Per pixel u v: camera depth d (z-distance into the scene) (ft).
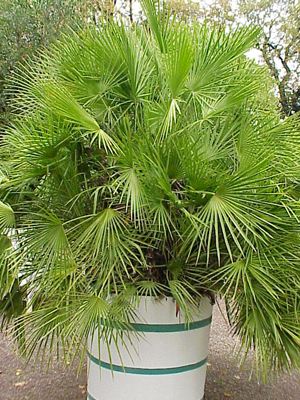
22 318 8.61
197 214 7.58
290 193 8.72
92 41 8.47
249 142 8.00
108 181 8.35
